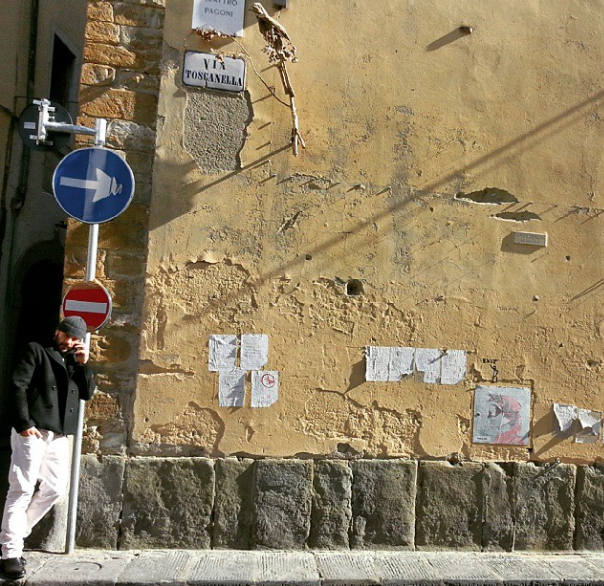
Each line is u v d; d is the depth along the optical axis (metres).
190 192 5.95
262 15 5.71
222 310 5.92
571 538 6.16
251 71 6.08
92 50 6.00
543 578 5.37
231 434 5.87
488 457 6.15
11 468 4.97
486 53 6.39
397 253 6.15
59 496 5.16
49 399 5.03
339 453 5.98
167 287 5.86
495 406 6.17
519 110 6.39
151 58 6.07
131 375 5.86
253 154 6.04
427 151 6.25
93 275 5.47
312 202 6.08
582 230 6.39
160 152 5.93
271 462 5.88
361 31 6.24
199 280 5.91
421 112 6.26
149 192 5.99
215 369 5.88
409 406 6.08
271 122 6.07
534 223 6.33
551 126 6.42
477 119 6.33
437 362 6.13
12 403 4.90
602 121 6.50
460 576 5.33
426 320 6.14
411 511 6.00
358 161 6.16
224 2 6.08
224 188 5.99
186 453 5.84
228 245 5.96
